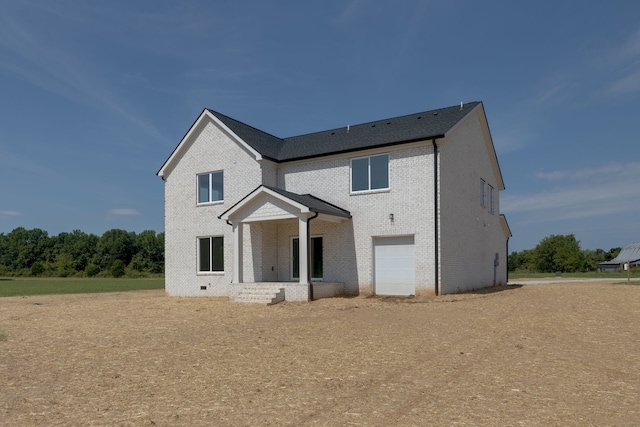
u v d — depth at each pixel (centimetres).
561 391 621
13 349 970
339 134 2294
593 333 1007
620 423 509
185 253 2339
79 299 2292
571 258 7725
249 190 2156
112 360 854
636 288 1850
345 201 2003
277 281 2134
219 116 2281
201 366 792
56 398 627
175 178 2398
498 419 522
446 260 1836
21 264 9875
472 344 919
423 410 555
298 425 513
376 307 1525
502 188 2788
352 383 671
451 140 1948
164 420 536
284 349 911
